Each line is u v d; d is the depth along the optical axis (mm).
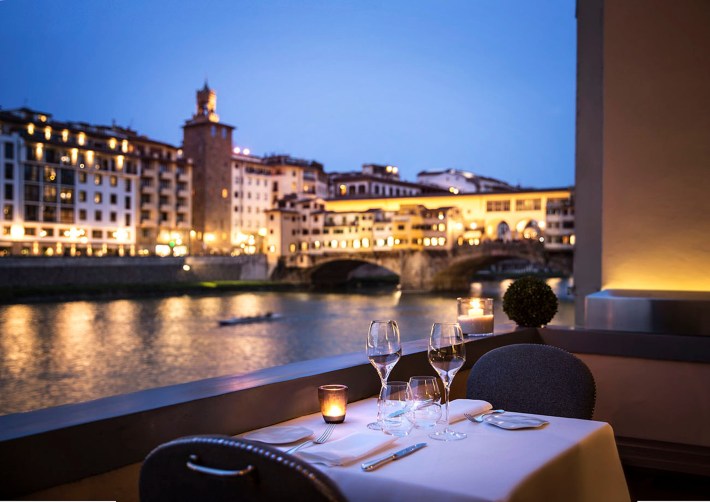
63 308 47688
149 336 38094
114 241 63156
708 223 4832
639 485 3830
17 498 1680
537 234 74062
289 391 2465
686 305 4047
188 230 71750
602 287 5160
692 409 3994
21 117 59000
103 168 62375
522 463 1888
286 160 87438
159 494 1489
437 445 2057
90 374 28484
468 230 74938
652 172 4984
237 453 1369
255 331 41344
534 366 3035
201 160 76312
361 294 68500
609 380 4219
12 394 24672
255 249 81938
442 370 2283
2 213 54875
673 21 4902
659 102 4957
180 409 2068
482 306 4086
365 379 2924
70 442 1789
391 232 72938
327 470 1835
